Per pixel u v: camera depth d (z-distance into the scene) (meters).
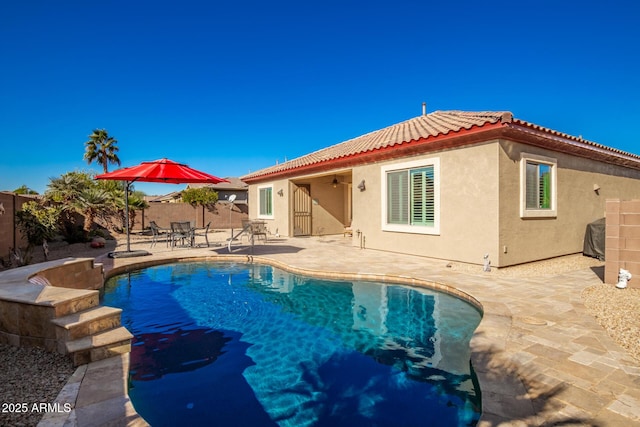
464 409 3.70
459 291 7.59
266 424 3.52
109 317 4.84
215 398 4.05
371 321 6.67
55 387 3.63
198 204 30.45
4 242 11.74
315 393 4.12
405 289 8.67
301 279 9.84
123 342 4.50
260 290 8.95
